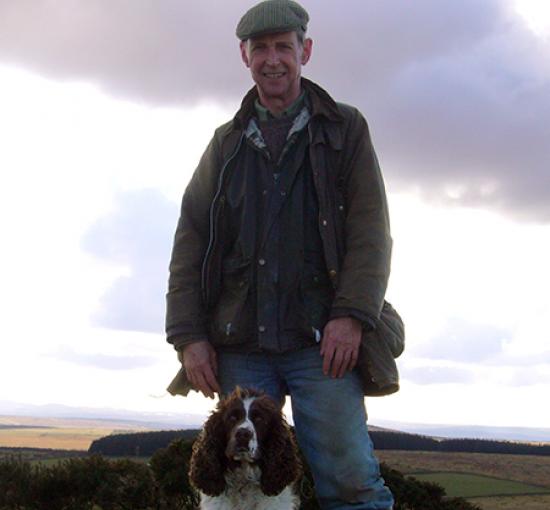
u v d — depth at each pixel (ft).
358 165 10.02
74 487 23.21
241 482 10.00
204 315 10.35
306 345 9.92
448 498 27.27
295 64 9.96
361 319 9.60
